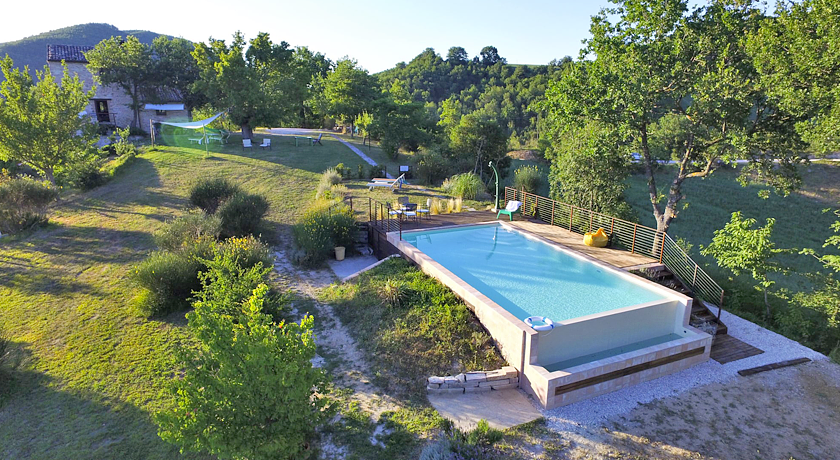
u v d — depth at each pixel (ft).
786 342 35.42
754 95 48.83
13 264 51.90
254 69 122.72
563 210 57.67
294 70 136.05
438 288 37.63
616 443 23.68
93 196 78.95
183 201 73.72
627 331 32.45
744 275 53.78
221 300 34.58
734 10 52.26
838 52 38.58
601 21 55.98
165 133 132.98
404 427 24.59
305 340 22.34
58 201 77.05
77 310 40.01
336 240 51.93
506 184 98.58
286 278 45.14
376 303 36.65
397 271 42.57
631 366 28.71
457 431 23.20
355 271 47.39
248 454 19.76
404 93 176.45
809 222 102.01
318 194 73.15
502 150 102.78
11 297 43.27
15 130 79.36
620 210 60.75
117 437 24.70
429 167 87.92
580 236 52.49
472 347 30.96
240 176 85.81
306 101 173.37
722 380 30.04
